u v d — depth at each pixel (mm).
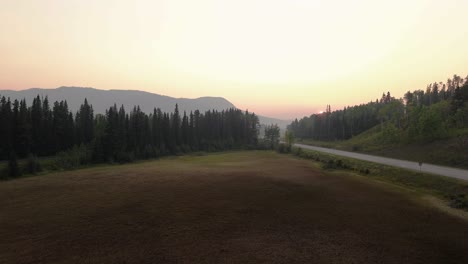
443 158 66062
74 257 21078
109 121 90812
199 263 20047
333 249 22625
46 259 20781
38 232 26266
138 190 44469
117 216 31078
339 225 28531
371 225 28547
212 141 141500
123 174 61219
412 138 88938
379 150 95625
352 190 45000
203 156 112000
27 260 20625
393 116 119562
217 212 32750
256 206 35406
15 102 78000
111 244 23484
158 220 29797
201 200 38250
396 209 34219
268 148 147625
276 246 23141
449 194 39688
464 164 58469
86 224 28484
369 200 38625
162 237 25062
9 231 26547
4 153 71500
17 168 58594
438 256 21609
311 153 103125
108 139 87875
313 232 26469
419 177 49406
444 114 100438
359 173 62406
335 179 54938
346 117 171375
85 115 101500
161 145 111375
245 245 23312
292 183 50656
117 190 44438
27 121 81312
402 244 23812
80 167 75062
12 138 74500
